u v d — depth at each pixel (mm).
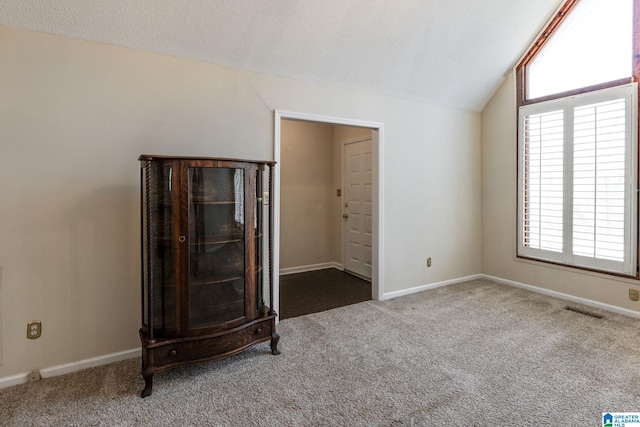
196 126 2711
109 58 2395
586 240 3508
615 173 3258
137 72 2488
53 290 2279
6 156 2125
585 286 3564
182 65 2648
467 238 4535
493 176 4469
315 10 2633
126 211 2480
